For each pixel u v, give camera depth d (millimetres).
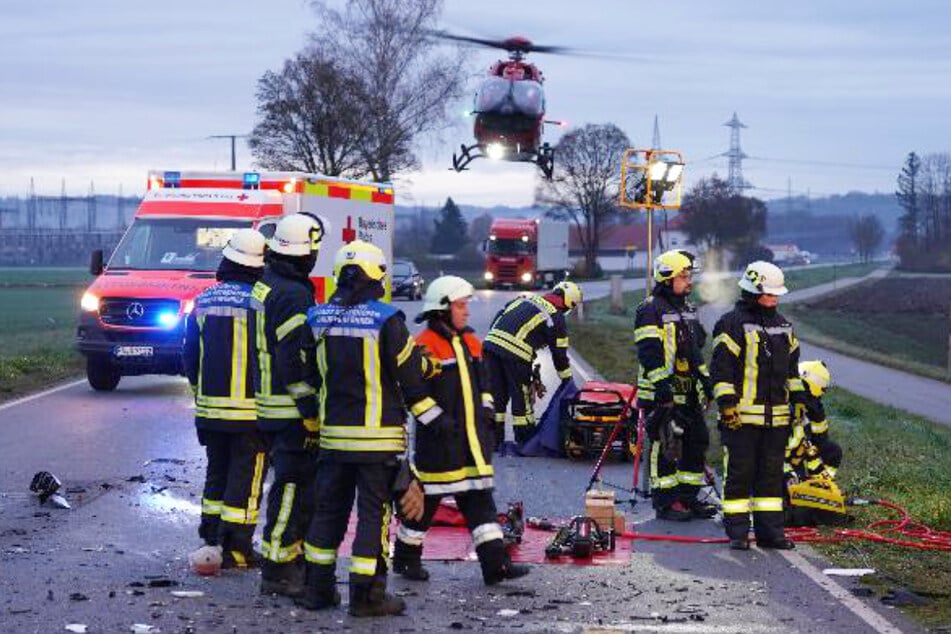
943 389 36031
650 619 8648
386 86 63188
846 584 9789
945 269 191500
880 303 92812
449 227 177625
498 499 13234
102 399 21188
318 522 8820
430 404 8805
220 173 23047
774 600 9227
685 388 12469
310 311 8883
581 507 12875
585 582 9727
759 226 171125
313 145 60688
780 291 11203
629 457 15828
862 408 26812
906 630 8453
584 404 15797
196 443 16453
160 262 22359
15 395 21672
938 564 10508
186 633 8172
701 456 12578
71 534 11117
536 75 38406
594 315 55438
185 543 10883
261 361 9211
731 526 11102
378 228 26156
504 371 14945
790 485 12086
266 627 8352
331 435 8711
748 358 11156
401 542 9656
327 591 8812
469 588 9500
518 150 38188
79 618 8461
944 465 16281
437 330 9445
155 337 21359
